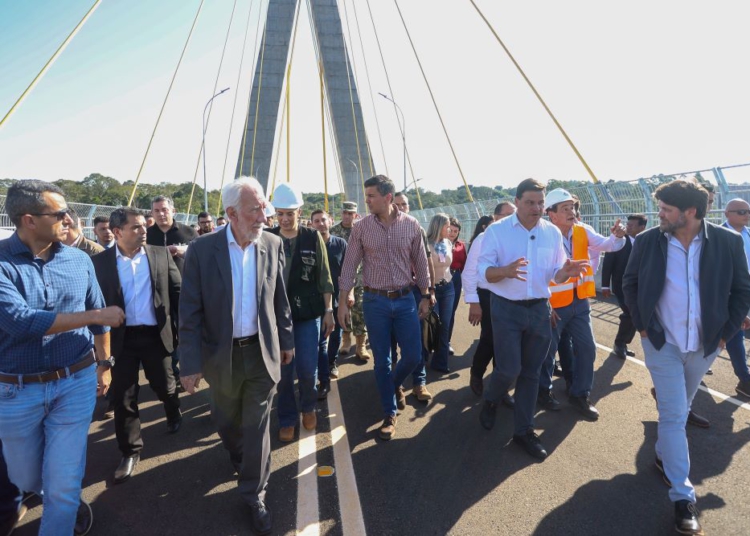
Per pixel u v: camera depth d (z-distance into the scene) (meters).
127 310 3.28
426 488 2.83
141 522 2.59
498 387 3.39
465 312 8.67
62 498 2.13
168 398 3.64
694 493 2.47
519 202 3.19
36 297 2.12
